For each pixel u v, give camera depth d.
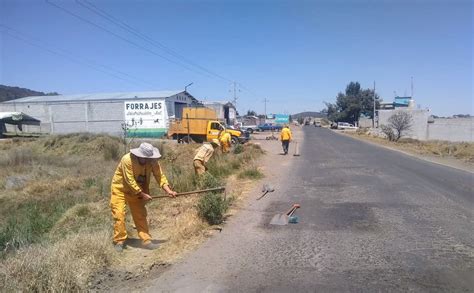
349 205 9.71
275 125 79.19
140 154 6.31
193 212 8.24
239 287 5.08
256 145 28.73
